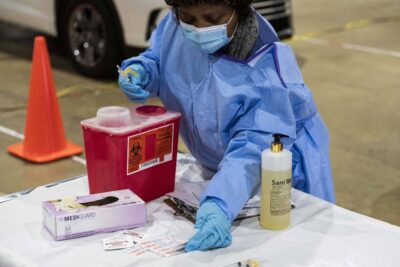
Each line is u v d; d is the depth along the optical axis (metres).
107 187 2.04
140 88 2.13
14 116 5.22
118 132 1.93
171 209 2.04
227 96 1.97
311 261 1.75
